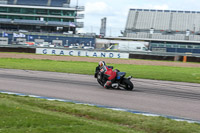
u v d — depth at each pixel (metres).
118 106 9.31
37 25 88.50
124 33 84.25
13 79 14.87
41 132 5.64
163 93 12.41
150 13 90.00
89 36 72.88
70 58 36.22
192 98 11.51
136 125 7.03
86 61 33.25
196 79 18.42
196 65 33.03
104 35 80.19
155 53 41.94
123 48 63.19
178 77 19.16
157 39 76.50
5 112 7.08
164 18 87.81
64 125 6.27
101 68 13.13
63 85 13.56
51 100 9.63
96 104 9.45
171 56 39.00
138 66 28.36
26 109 7.75
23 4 87.81
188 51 73.44
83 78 16.75
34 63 26.97
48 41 72.56
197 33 82.44
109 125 6.75
